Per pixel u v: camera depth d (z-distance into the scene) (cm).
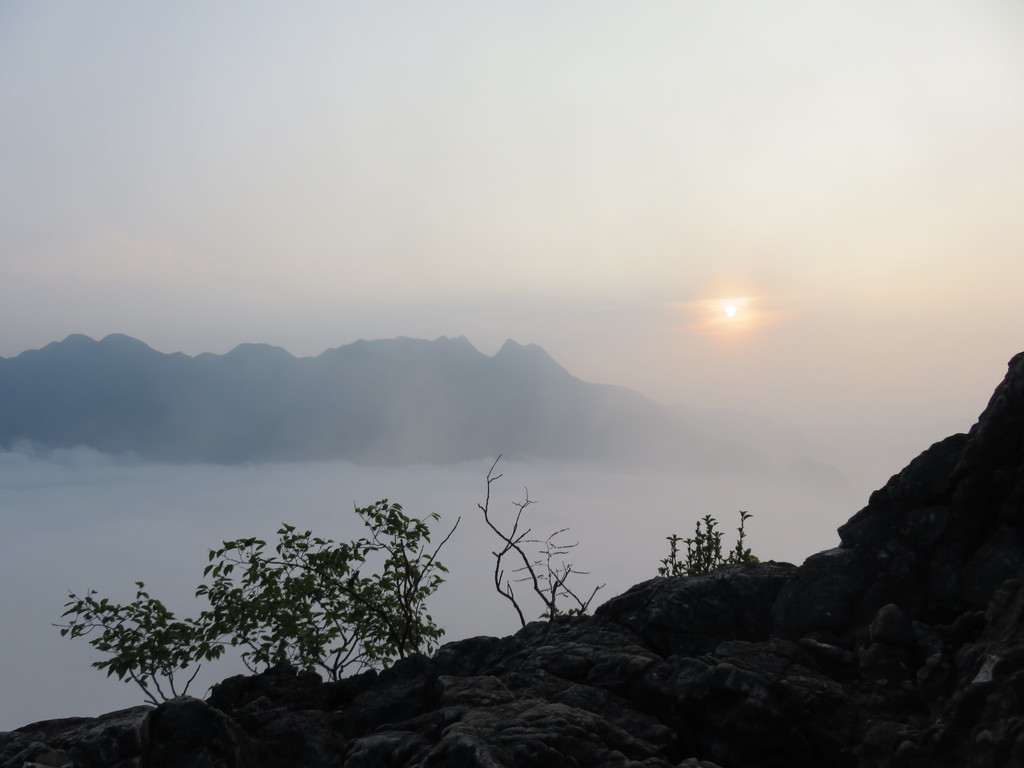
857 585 720
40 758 541
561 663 734
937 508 735
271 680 892
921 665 605
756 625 798
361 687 877
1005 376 750
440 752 521
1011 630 537
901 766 498
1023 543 675
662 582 882
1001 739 452
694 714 617
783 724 561
